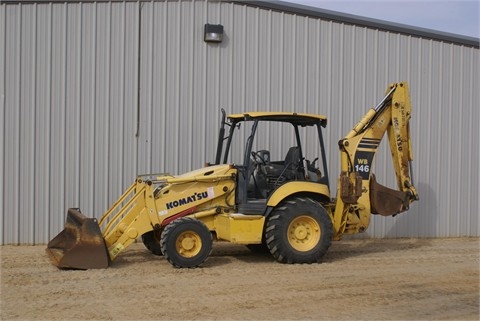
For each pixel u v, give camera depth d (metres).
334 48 11.76
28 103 10.37
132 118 10.75
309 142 11.55
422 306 6.47
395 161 9.77
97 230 8.19
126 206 8.59
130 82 10.74
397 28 12.06
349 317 6.02
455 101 12.55
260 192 8.95
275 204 8.62
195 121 11.02
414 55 12.27
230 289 7.08
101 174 10.62
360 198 9.38
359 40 11.91
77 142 10.52
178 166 10.95
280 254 8.62
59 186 10.47
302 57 11.58
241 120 9.57
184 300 6.56
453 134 12.53
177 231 8.23
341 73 11.80
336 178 11.76
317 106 11.67
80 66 10.54
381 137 9.59
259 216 8.63
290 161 9.17
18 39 10.32
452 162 12.52
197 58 11.02
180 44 10.93
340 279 7.74
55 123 10.46
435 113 12.41
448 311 6.29
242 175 8.85
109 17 10.64
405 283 7.58
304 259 8.69
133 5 10.73
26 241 10.35
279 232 8.59
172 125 10.92
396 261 9.23
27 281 7.41
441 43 12.44
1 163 10.27
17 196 10.32
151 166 10.83
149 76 10.81
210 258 9.23
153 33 10.83
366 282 7.59
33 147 10.38
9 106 10.31
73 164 10.52
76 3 10.51
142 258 9.09
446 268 8.67
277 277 7.78
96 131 10.60
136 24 10.74
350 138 9.38
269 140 11.31
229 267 8.45
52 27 10.43
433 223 12.39
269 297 6.74
